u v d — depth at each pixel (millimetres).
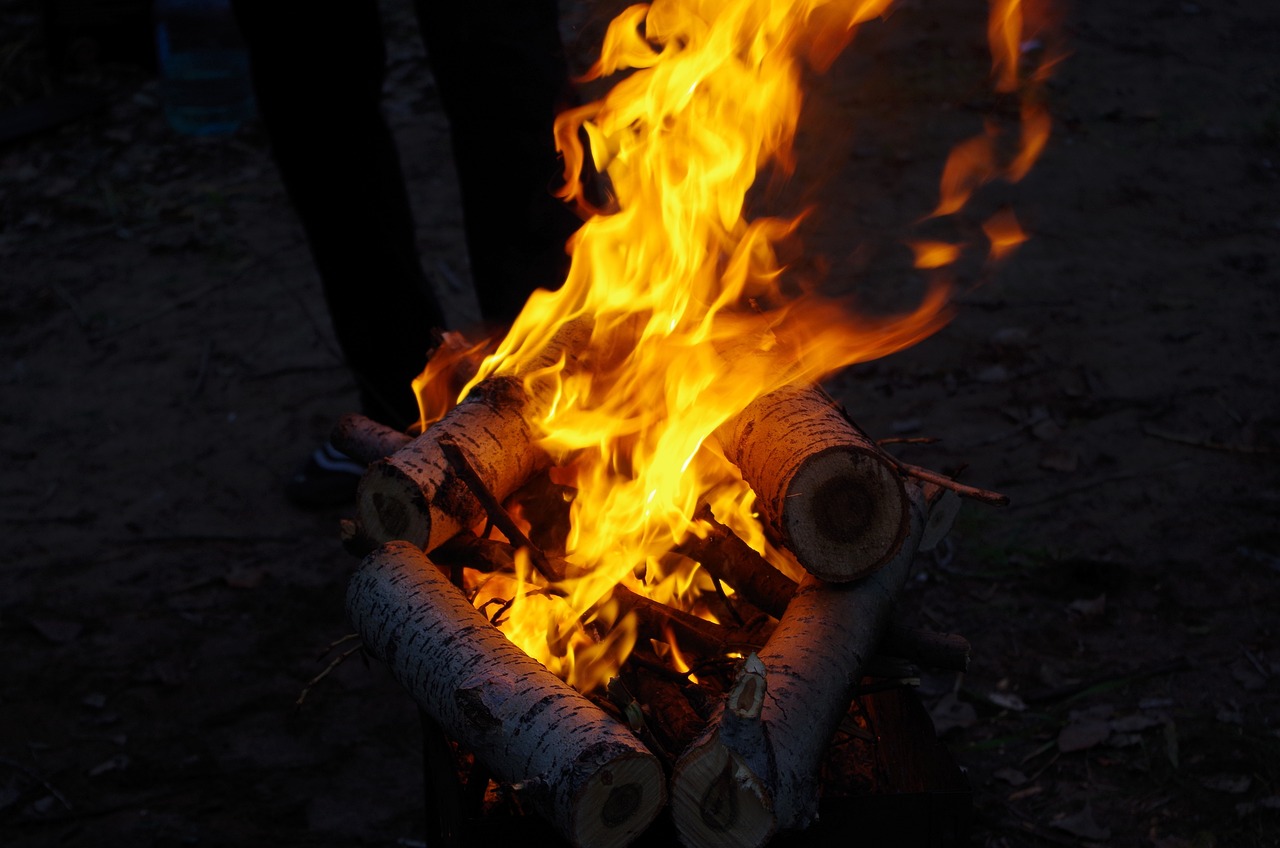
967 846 1486
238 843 2416
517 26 2500
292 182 2938
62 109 6234
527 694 1376
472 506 1786
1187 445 3379
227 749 2666
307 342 4371
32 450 3842
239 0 2699
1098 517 3133
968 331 3980
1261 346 3787
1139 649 2715
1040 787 2395
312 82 2771
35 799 2547
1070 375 3719
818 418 1624
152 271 4930
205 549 3350
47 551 3361
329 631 3020
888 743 1597
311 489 3482
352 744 2670
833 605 1546
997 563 3014
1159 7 6516
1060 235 4508
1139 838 2256
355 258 3000
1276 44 6039
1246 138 5145
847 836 1470
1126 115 5371
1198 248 4383
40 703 2820
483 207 2680
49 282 4875
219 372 4223
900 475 1579
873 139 5254
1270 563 2926
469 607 1558
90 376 4250
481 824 1401
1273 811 2266
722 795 1320
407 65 6527
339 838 2420
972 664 2719
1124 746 2461
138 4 6637
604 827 1292
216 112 6094
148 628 3047
